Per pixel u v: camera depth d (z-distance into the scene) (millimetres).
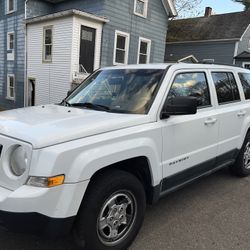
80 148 2490
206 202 4184
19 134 2502
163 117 3236
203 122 3764
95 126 2703
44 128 2576
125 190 2865
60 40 14305
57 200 2369
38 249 2973
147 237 3262
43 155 2354
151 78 3486
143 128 3008
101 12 14617
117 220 2850
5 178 2484
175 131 3348
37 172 2334
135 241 3178
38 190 2309
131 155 2846
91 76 4254
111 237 2822
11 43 18516
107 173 2758
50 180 2320
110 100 3500
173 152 3369
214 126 3992
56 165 2346
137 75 3645
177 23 29359
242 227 3539
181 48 29609
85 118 2918
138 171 3162
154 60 17938
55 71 14891
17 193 2322
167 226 3506
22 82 17672
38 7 16719
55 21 14438
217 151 4160
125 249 3004
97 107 3432
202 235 3338
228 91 4512
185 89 3646
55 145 2418
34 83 16578
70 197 2410
